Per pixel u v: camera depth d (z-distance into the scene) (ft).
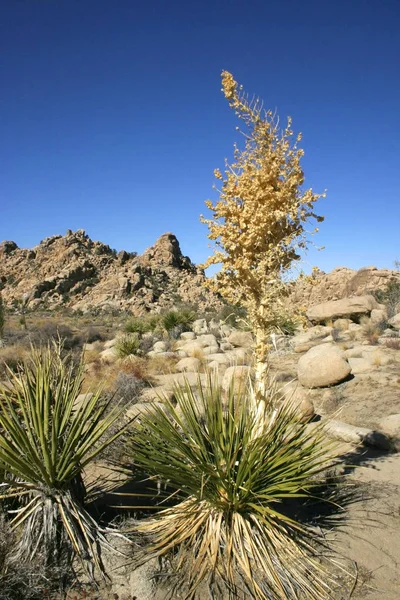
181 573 12.16
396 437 24.63
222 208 13.66
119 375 39.17
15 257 324.19
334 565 12.98
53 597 11.48
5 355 46.42
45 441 11.82
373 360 48.88
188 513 13.12
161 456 13.57
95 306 240.94
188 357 58.70
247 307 14.38
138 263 302.04
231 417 13.73
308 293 123.03
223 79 13.80
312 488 16.99
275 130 13.70
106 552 12.37
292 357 59.00
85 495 14.11
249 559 12.24
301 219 13.92
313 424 25.86
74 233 338.54
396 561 13.32
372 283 124.77
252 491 12.84
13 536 12.35
